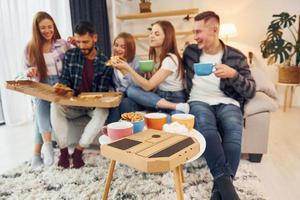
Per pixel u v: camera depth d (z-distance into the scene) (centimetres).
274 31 297
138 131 113
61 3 314
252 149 167
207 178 145
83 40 168
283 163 168
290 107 325
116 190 133
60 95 153
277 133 226
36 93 150
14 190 137
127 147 92
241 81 145
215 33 155
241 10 338
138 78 156
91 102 142
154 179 144
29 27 277
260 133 164
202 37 155
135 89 169
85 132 157
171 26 169
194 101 158
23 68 192
